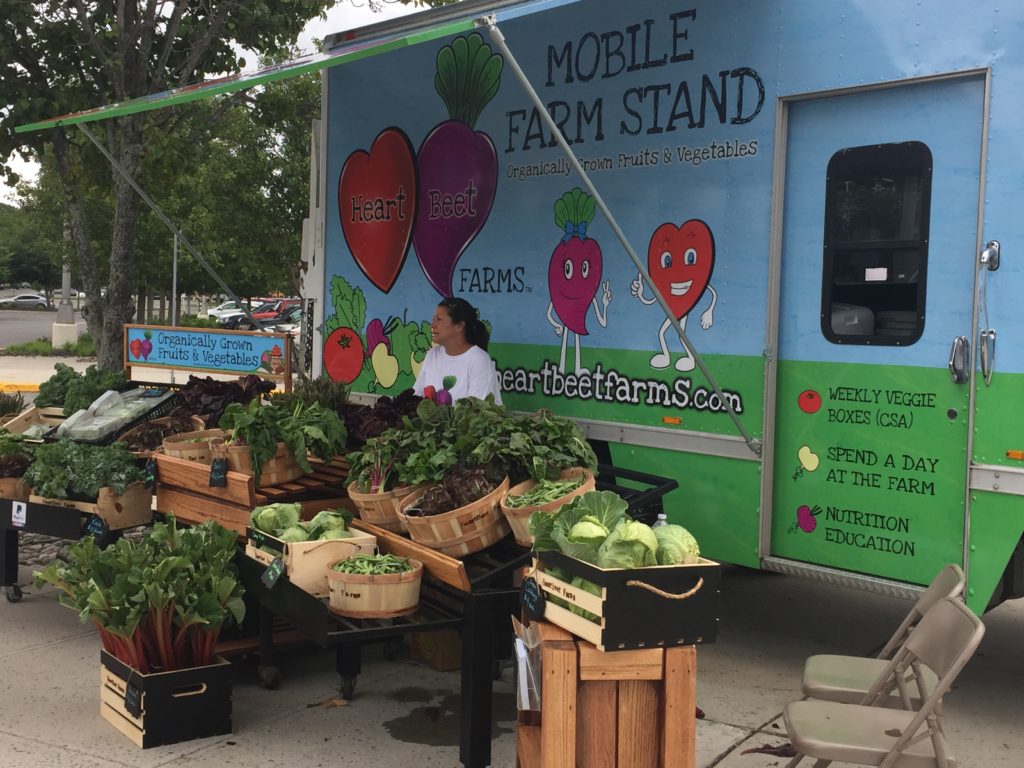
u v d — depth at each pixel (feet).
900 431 14.20
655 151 16.85
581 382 18.16
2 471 19.74
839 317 14.83
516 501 13.44
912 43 13.87
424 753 13.41
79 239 31.96
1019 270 12.92
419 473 14.38
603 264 17.69
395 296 22.06
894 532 14.28
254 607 16.14
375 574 13.14
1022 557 13.55
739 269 15.76
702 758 13.25
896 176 14.19
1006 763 13.20
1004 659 17.24
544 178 18.69
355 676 15.24
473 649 12.50
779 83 15.25
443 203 20.79
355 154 22.95
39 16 31.35
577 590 10.39
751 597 20.86
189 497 17.62
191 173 31.68
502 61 19.33
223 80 17.16
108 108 20.34
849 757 9.74
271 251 61.62
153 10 30.83
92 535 17.98
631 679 10.41
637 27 17.08
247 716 14.61
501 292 19.63
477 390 18.38
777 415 15.57
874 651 17.60
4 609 19.72
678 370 16.60
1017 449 13.00
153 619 13.58
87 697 15.37
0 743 13.58
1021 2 12.87
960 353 13.44
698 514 16.40
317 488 16.67
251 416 16.38
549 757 10.25
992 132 13.14
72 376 23.58
